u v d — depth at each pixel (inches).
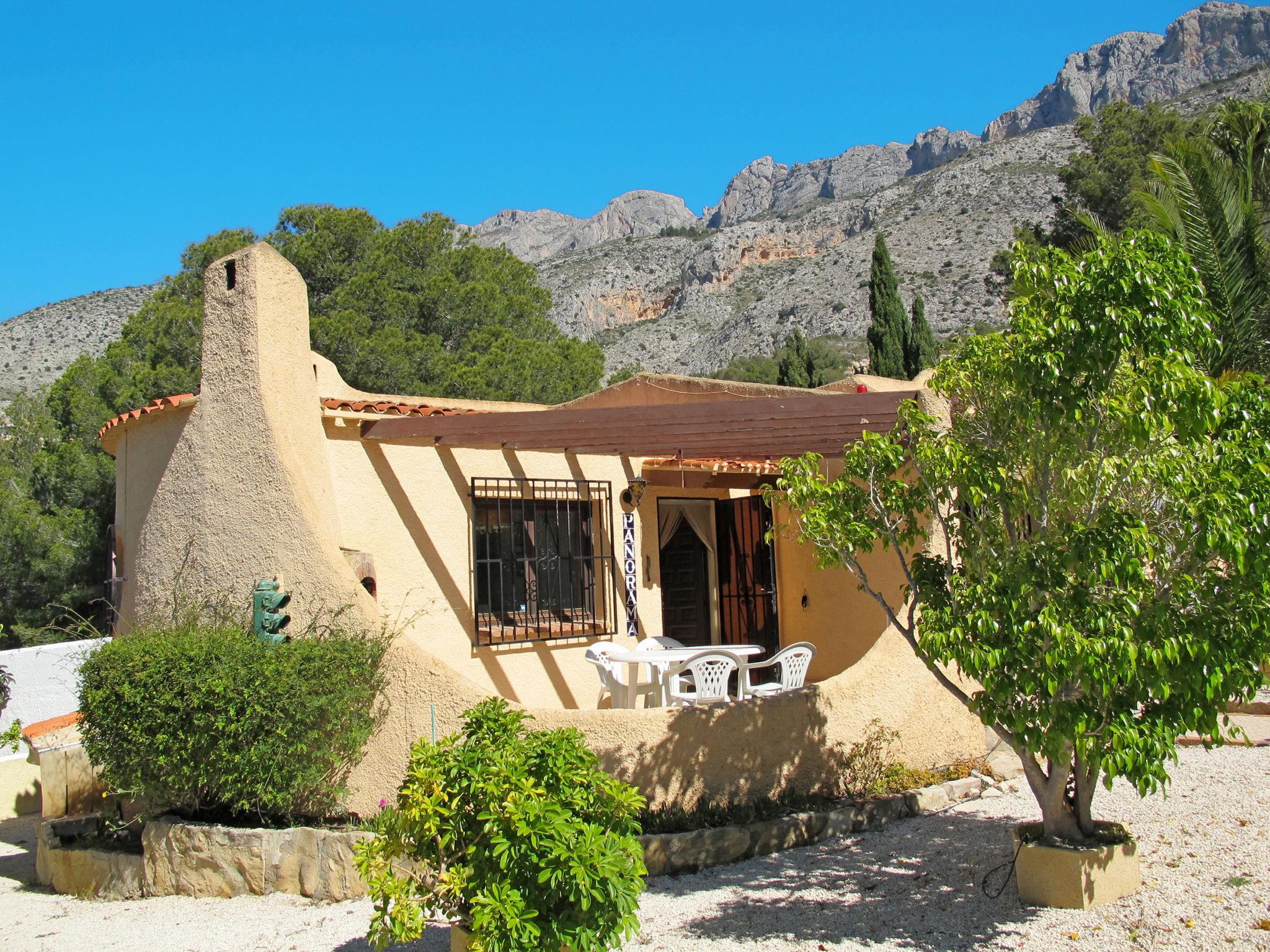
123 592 378.3
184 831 277.0
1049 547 195.2
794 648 351.9
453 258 1055.6
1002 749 341.7
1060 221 988.6
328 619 289.1
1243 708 382.6
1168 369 188.4
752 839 262.2
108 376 881.5
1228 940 186.2
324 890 260.2
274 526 305.4
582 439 322.7
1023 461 212.4
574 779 181.3
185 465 336.2
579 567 415.2
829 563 233.6
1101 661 184.4
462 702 269.9
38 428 914.7
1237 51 7007.9
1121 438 199.2
